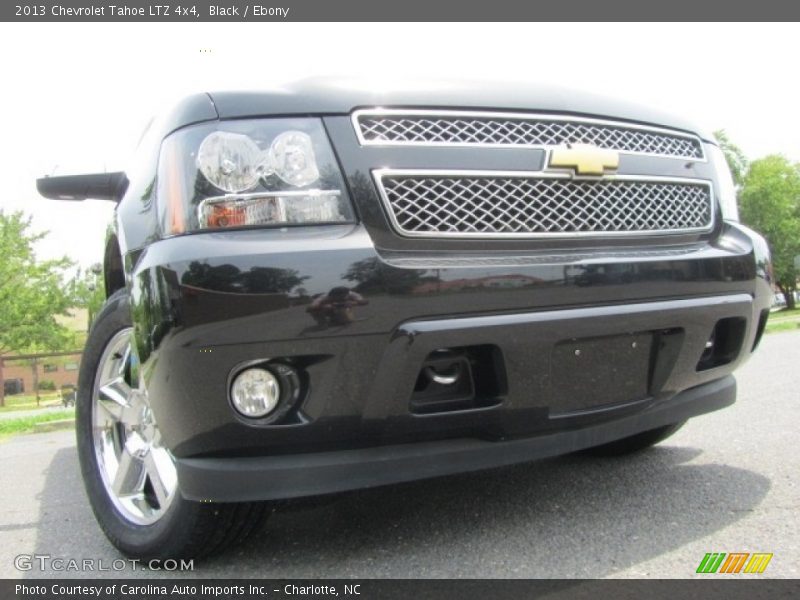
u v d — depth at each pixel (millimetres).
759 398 4199
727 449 2979
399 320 1717
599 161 2043
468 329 1757
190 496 1815
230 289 1653
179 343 1690
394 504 2494
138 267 1843
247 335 1661
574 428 2029
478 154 1931
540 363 1868
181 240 1749
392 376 1742
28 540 2514
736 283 2195
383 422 1793
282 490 1751
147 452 2246
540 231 1968
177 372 1719
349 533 2238
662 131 2303
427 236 1834
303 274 1669
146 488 2305
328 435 1777
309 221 1771
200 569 2051
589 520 2213
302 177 1788
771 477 2541
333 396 1730
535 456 1971
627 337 2023
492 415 1872
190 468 1817
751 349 2414
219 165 1774
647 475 2660
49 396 25016
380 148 1854
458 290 1753
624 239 2100
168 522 2018
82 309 30484
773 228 47719
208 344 1672
